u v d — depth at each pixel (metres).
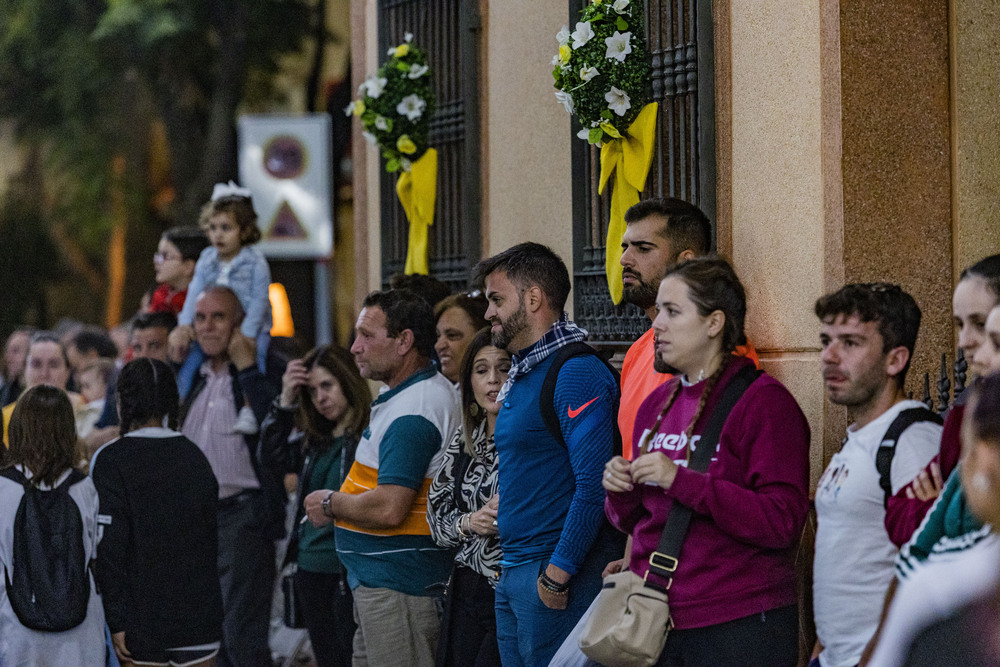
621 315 9.09
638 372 6.90
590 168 9.46
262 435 10.73
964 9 7.54
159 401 9.02
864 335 5.24
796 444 5.46
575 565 6.51
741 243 7.95
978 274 5.06
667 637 5.55
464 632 7.66
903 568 4.18
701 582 5.46
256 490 11.23
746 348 6.43
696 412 5.61
